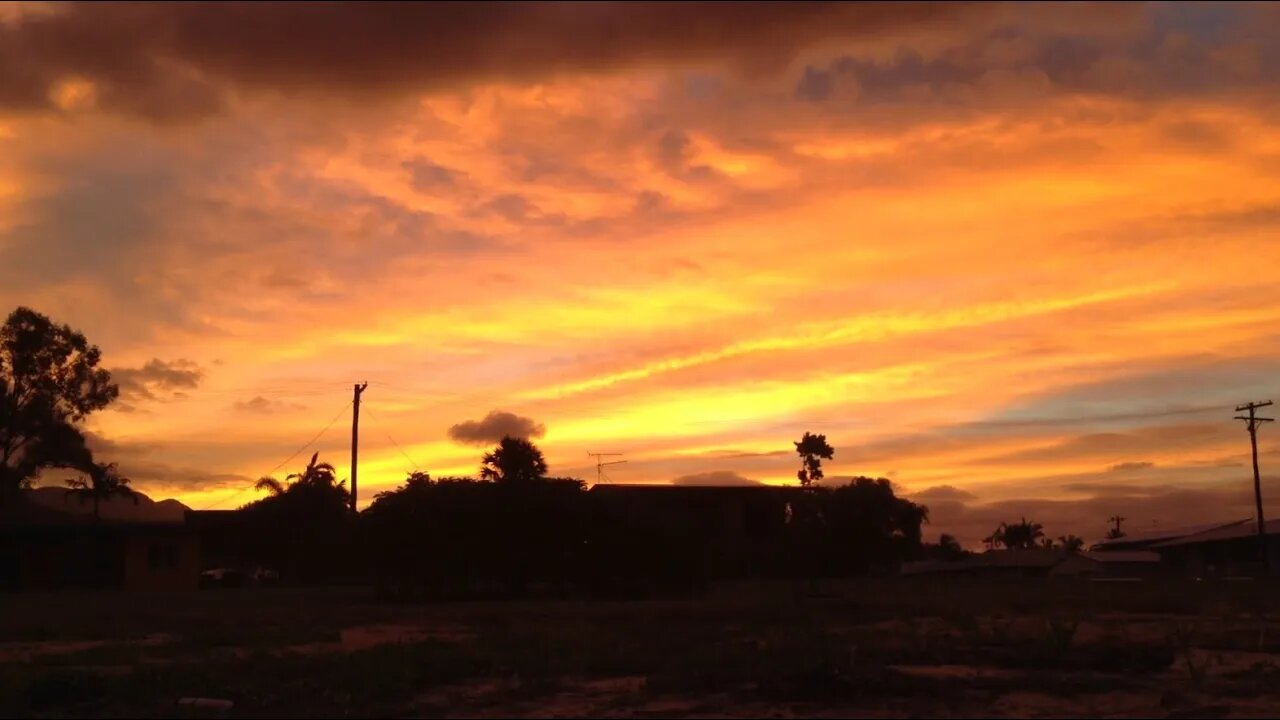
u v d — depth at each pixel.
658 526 41.72
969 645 18.88
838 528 42.16
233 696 13.80
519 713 12.81
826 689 13.52
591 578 41.31
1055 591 43.19
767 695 13.58
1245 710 13.01
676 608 30.33
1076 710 12.88
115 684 14.34
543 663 16.59
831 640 19.66
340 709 12.90
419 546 40.88
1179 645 20.19
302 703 13.30
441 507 40.97
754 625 24.86
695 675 14.80
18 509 66.25
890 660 17.06
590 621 26.45
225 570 73.44
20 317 65.44
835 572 62.75
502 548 41.12
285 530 70.12
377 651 18.00
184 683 14.51
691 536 42.16
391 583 41.19
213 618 29.09
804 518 42.25
